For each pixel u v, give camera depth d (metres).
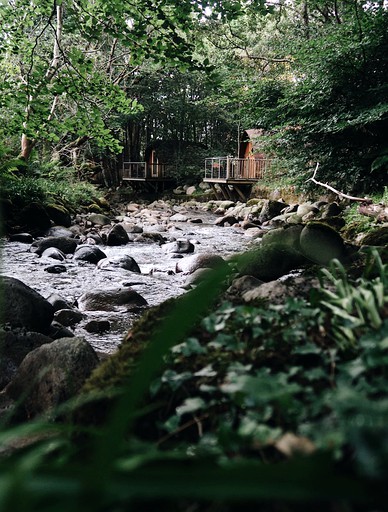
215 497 0.41
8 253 9.94
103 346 4.89
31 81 8.81
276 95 13.62
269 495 0.42
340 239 4.65
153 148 31.20
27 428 0.66
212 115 30.66
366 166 12.52
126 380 1.51
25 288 4.72
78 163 24.66
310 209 15.72
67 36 15.76
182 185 30.62
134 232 15.27
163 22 7.70
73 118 9.33
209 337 1.59
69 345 2.21
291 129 13.43
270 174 17.16
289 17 19.67
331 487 0.43
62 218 14.38
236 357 1.42
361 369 0.99
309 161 14.02
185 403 1.28
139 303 6.34
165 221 18.80
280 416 1.01
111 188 30.72
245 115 14.33
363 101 11.61
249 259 0.42
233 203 23.17
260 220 17.88
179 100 29.14
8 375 3.60
